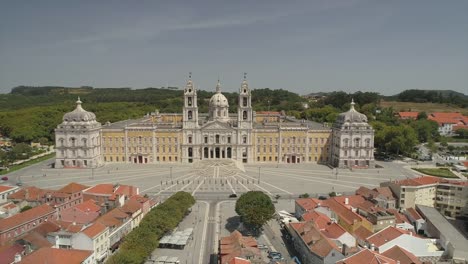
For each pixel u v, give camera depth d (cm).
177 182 17862
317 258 8875
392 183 13912
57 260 7938
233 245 9256
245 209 11294
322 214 11456
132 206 11594
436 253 9912
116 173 19775
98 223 9688
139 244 9238
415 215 12031
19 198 12825
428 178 14262
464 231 11788
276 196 15325
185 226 12131
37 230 9675
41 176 18850
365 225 10888
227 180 18425
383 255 8812
